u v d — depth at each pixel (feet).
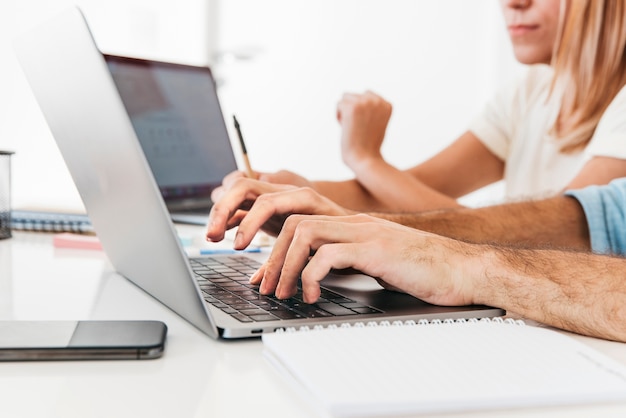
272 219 3.16
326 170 10.50
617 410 1.45
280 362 1.63
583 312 2.10
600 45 5.94
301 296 2.31
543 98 6.42
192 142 4.80
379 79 10.47
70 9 1.95
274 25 10.26
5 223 3.93
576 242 4.07
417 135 10.61
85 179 2.39
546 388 1.46
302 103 10.39
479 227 3.93
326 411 1.33
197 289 1.82
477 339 1.78
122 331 1.84
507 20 6.53
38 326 1.86
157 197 1.78
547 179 6.35
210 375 1.62
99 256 3.40
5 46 8.48
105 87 1.85
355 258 2.16
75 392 1.48
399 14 10.38
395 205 5.65
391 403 1.34
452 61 10.52
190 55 10.08
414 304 2.24
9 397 1.44
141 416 1.36
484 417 1.38
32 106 8.46
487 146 6.69
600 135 5.13
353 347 1.66
